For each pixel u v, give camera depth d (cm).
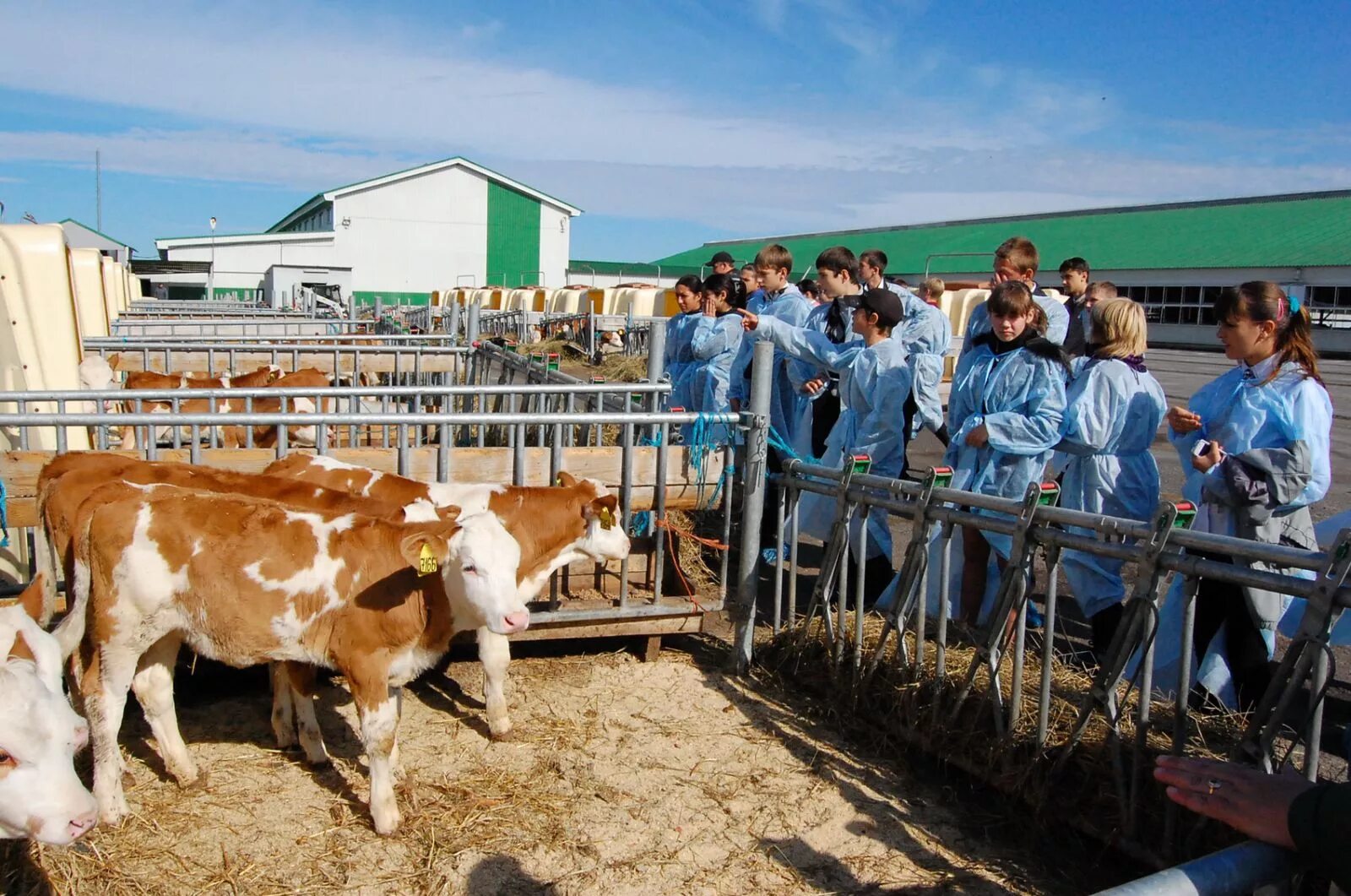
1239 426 464
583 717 483
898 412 593
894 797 421
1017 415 507
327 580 386
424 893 349
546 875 361
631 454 541
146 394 579
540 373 873
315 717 427
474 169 5169
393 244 5119
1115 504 519
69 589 399
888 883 362
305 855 368
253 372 1075
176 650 413
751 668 543
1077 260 777
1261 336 460
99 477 431
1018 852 385
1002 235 5244
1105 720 386
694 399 841
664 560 596
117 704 381
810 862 374
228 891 346
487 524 396
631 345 2144
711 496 572
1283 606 455
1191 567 344
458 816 395
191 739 448
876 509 603
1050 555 394
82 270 1182
